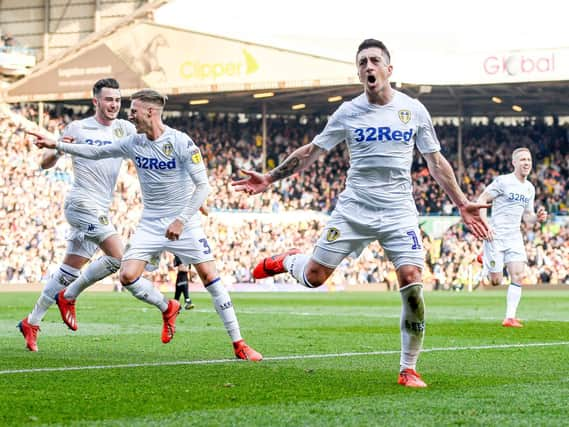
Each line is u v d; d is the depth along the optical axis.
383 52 7.39
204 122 47.59
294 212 44.84
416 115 7.49
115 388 7.00
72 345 10.88
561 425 5.55
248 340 11.86
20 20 49.41
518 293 14.93
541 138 47.81
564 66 38.97
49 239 39.47
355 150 7.55
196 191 9.06
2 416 5.77
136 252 9.34
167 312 9.91
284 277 41.56
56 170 41.69
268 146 47.97
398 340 11.92
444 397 6.65
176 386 7.12
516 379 7.76
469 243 43.31
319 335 12.82
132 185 42.59
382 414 5.89
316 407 6.15
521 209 14.99
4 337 12.08
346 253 7.68
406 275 7.36
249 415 5.82
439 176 7.61
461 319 17.19
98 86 10.20
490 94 45.12
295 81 40.69
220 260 41.78
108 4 48.06
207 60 41.78
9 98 44.66
